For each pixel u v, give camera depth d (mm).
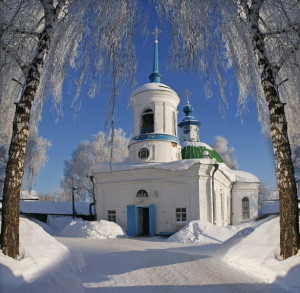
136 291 6512
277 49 7473
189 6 6566
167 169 23594
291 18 6867
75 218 29453
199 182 23109
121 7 6449
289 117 8320
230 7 6609
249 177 31188
